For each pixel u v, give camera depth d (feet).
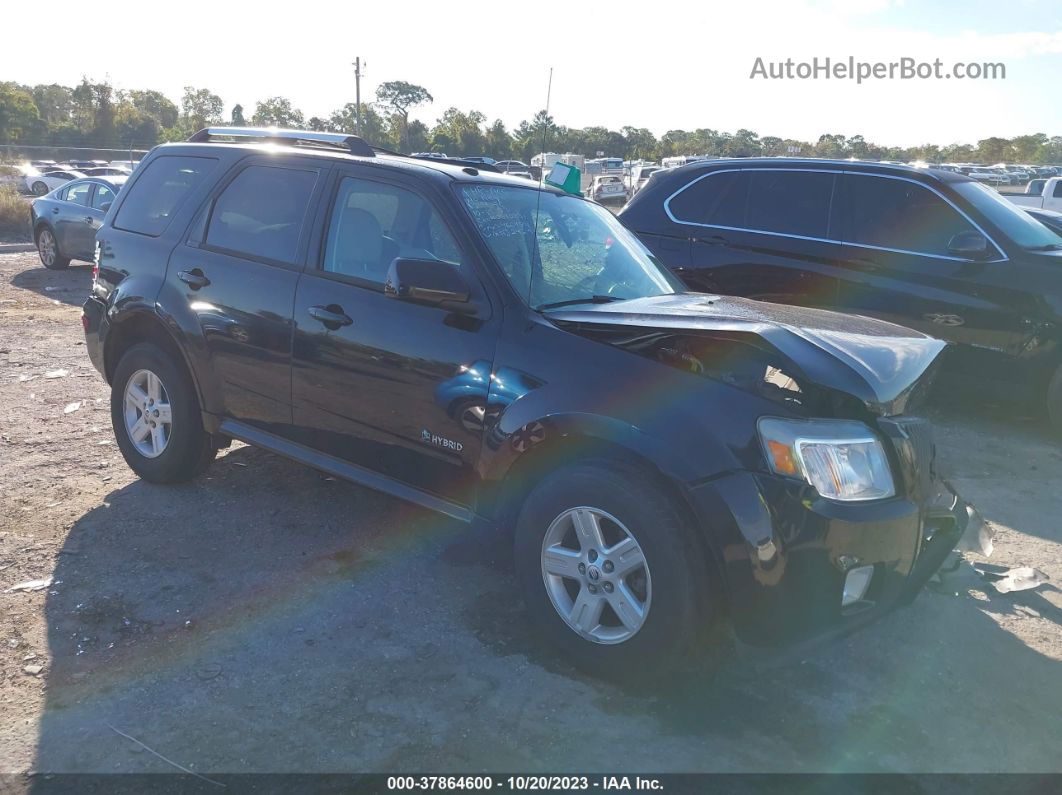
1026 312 21.11
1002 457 20.62
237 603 12.62
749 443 9.93
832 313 13.58
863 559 9.96
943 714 10.61
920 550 10.93
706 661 11.31
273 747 9.54
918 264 22.41
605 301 13.02
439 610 12.64
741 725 10.21
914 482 10.73
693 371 11.02
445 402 12.15
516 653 11.56
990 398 22.30
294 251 14.35
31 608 12.25
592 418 10.62
